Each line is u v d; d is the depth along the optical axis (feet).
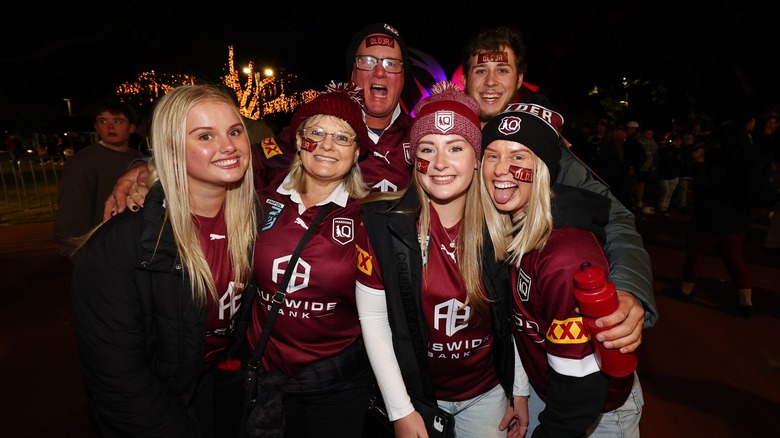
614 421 6.28
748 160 15.71
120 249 5.79
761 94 57.16
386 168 9.66
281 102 91.86
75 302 5.89
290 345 7.44
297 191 7.38
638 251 5.88
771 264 22.36
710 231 16.65
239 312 7.21
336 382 7.52
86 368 6.07
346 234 7.15
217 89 6.22
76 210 11.76
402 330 6.73
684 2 56.18
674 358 13.53
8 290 19.03
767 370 12.85
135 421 6.16
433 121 6.33
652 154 36.45
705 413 11.01
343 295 7.23
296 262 6.97
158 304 6.12
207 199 6.42
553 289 5.44
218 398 7.27
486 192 6.38
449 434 6.64
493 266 6.40
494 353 6.91
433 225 6.70
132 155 12.67
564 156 7.80
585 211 5.79
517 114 6.07
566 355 5.47
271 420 7.14
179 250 5.96
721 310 16.96
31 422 10.58
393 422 6.88
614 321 4.77
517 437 7.47
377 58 9.87
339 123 7.07
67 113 96.99
